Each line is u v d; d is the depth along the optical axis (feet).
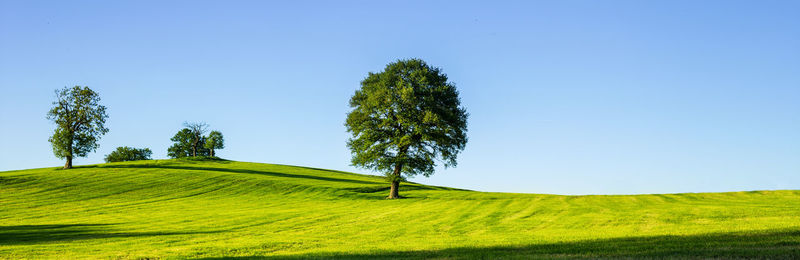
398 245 68.85
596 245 59.77
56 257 63.98
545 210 126.52
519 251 56.80
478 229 93.81
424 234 87.56
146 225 116.06
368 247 67.26
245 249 68.95
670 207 121.90
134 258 61.98
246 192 227.81
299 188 237.66
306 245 73.00
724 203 132.16
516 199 169.07
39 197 202.90
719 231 71.87
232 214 140.77
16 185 231.91
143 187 238.07
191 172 294.46
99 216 146.41
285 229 102.27
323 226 106.32
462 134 184.96
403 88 175.63
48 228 114.83
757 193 169.27
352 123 183.73
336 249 66.08
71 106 291.58
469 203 158.20
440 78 187.42
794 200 141.18
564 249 56.95
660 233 74.18
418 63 184.75
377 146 182.50
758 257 45.34
